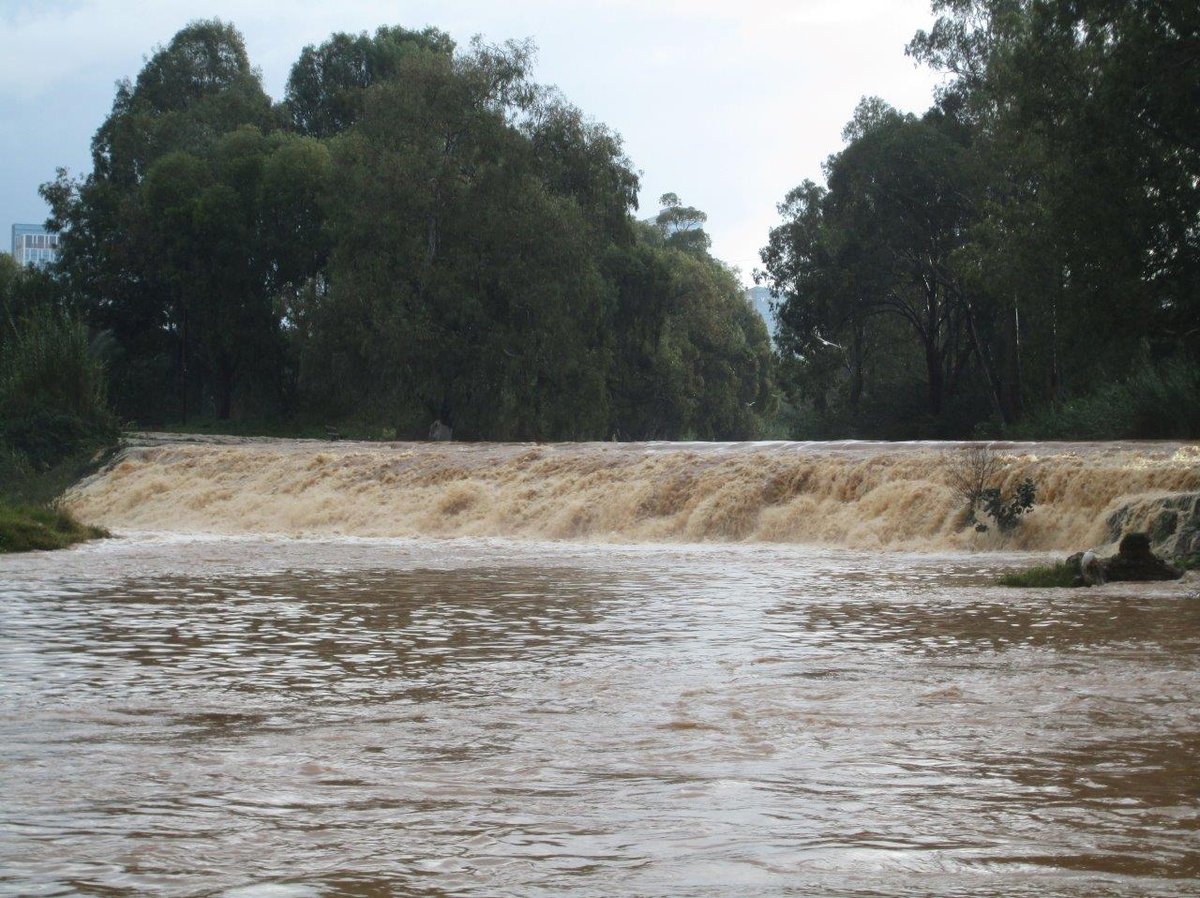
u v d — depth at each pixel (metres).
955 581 19.66
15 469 43.34
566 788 6.88
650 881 5.21
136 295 78.88
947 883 5.16
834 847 5.70
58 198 83.38
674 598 17.64
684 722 8.81
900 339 80.62
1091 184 43.44
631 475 32.78
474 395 62.22
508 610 16.31
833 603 16.80
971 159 61.53
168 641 13.42
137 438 52.03
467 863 5.48
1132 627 13.87
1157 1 42.12
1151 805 6.44
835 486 29.48
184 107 91.25
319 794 6.78
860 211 66.12
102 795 6.76
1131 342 45.88
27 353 47.34
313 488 36.81
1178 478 24.80
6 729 8.70
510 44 63.44
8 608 16.42
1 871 5.38
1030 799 6.58
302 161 72.69
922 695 9.77
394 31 89.31
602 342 68.06
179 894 5.06
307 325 64.62
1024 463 27.44
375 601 17.38
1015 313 62.56
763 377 113.25
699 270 99.38
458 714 9.22
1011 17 55.47
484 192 60.41
